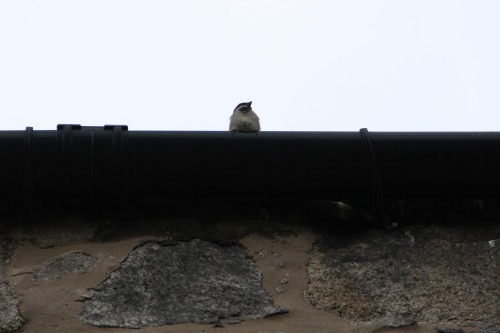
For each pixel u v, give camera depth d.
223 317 5.46
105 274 5.79
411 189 6.66
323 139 6.60
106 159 6.32
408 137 6.67
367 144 6.60
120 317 5.38
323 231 6.57
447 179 6.65
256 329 5.34
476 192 6.73
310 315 5.56
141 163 6.38
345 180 6.59
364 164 6.59
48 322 5.29
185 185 6.48
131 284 5.71
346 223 6.59
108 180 6.33
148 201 6.56
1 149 6.20
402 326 5.44
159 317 5.42
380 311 5.64
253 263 6.13
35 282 5.67
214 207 6.64
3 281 5.66
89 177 6.30
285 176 6.54
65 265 5.88
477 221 6.75
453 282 5.96
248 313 5.52
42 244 6.14
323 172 6.57
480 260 6.23
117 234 6.30
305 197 6.66
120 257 5.99
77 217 6.42
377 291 5.85
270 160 6.53
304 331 5.35
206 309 5.53
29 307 5.39
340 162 6.58
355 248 6.36
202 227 6.45
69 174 6.27
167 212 6.55
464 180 6.66
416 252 6.32
